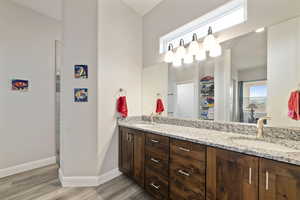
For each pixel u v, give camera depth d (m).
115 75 2.44
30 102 2.70
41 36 2.84
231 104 1.70
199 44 2.06
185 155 1.43
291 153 0.91
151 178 1.83
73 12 2.16
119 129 2.45
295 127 1.26
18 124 2.56
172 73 2.40
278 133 1.35
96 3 2.20
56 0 2.49
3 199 1.81
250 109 1.54
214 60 1.87
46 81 2.91
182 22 2.24
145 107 2.83
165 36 2.55
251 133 1.52
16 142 2.53
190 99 2.14
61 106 2.21
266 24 1.44
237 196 1.08
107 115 2.32
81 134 2.16
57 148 3.06
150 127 2.03
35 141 2.75
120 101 2.44
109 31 2.36
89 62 2.19
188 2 2.16
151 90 2.74
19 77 2.58
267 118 1.34
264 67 1.45
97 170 2.17
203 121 1.95
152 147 1.81
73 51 2.16
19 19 2.57
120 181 2.27
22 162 2.59
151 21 2.78
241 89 1.62
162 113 2.54
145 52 2.89
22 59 2.61
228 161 1.13
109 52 2.36
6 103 2.45
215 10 1.87
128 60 2.67
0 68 2.39
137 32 2.87
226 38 1.75
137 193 1.95
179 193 1.49
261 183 0.97
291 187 0.85
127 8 2.67
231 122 1.69
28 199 1.81
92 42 2.20
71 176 2.13
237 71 1.65
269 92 1.41
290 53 1.30
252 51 1.53
